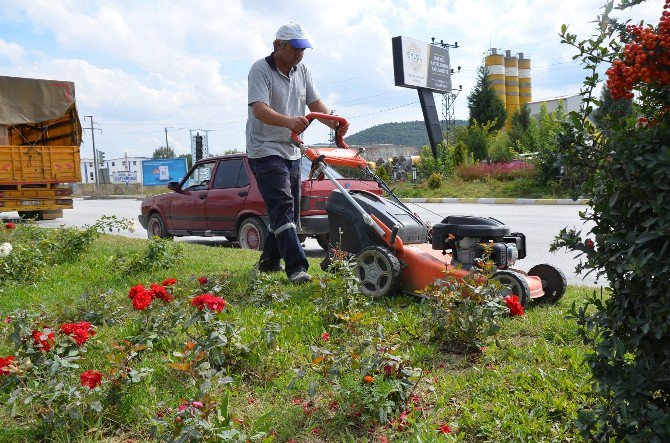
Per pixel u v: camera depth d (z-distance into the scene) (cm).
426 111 3641
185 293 428
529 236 1153
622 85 218
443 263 524
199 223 1087
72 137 1700
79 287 639
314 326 459
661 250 201
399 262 543
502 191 2617
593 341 230
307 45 577
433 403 335
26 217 1802
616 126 220
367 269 561
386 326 453
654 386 218
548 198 2308
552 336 430
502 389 346
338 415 316
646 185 205
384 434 304
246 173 1016
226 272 661
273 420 315
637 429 222
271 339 393
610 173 217
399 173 3812
